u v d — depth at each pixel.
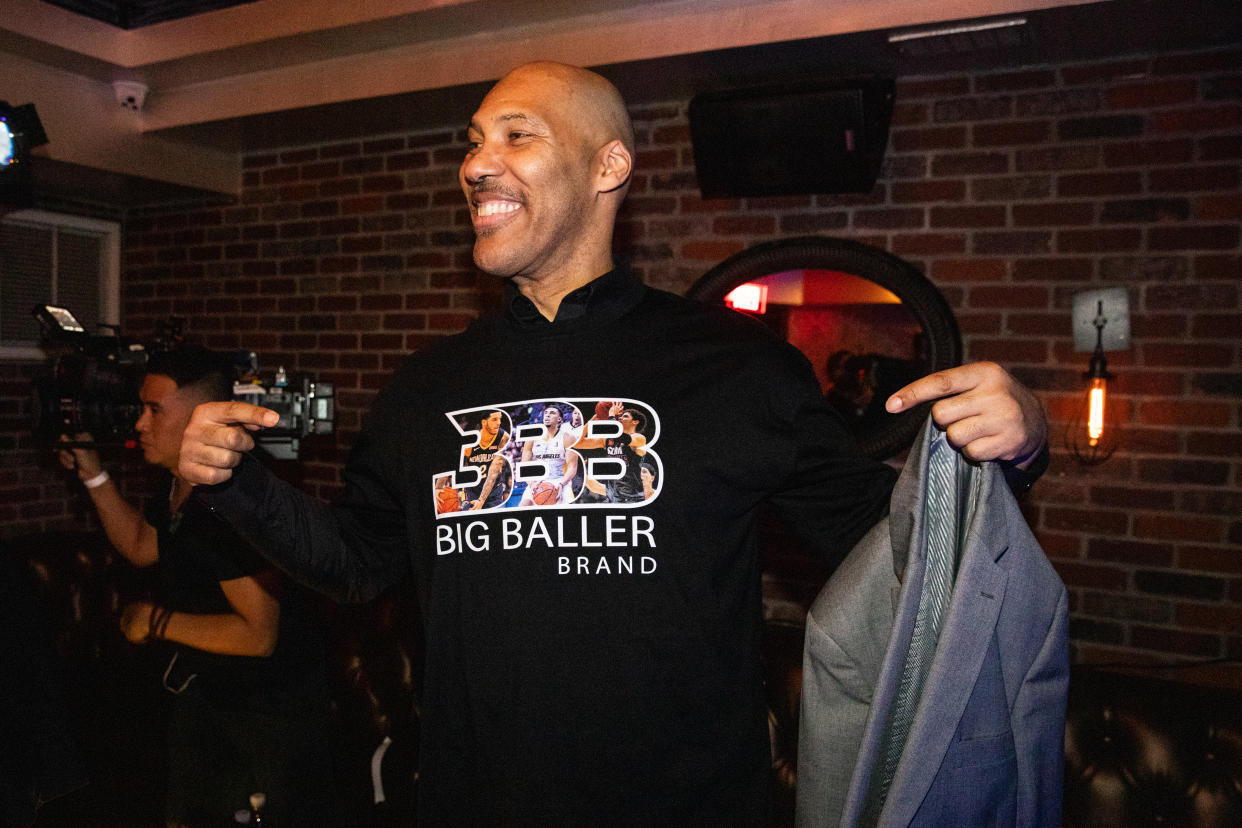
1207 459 2.19
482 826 0.99
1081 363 2.31
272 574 1.68
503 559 1.00
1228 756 1.65
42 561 2.97
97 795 2.39
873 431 2.52
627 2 2.37
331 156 3.35
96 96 3.04
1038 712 0.83
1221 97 2.16
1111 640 2.29
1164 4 1.93
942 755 0.79
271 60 2.83
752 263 2.62
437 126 3.13
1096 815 1.71
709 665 0.97
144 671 2.80
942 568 0.85
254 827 1.73
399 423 1.13
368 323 3.28
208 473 0.95
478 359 1.12
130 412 2.09
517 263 1.08
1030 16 2.02
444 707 1.03
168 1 2.73
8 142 2.45
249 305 3.53
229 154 3.51
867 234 2.54
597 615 0.97
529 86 1.09
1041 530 2.36
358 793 2.25
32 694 1.65
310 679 1.80
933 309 2.42
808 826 0.91
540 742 0.96
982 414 0.74
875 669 0.89
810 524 1.03
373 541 1.16
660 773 0.95
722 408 1.01
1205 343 2.18
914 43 2.21
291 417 1.99
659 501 0.98
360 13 2.50
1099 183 2.28
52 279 3.62
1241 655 2.16
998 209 2.39
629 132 1.15
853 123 2.33
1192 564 2.21
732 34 2.28
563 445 1.02
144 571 2.95
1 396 3.43
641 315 1.11
